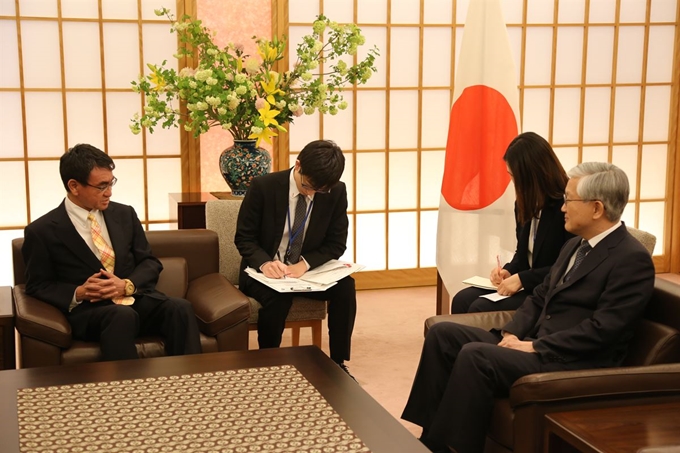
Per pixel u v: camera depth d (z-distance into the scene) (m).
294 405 2.04
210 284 3.21
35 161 4.54
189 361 2.40
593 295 2.42
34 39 4.43
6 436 1.83
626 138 5.40
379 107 5.01
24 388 2.15
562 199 3.00
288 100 4.10
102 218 3.07
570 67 5.22
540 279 3.01
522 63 5.14
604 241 2.44
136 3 4.54
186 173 4.76
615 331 2.32
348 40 4.12
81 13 4.47
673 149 5.45
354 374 3.58
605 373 2.12
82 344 2.83
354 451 1.76
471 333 2.63
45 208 4.61
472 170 3.89
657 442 1.86
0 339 2.73
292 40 4.82
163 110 4.04
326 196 3.38
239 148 4.17
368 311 4.66
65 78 4.50
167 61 4.64
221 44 4.73
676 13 5.32
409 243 5.23
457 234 3.93
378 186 5.11
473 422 2.33
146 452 1.75
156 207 4.77
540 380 2.08
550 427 2.02
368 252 5.17
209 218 3.62
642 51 5.32
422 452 1.77
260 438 1.83
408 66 5.02
